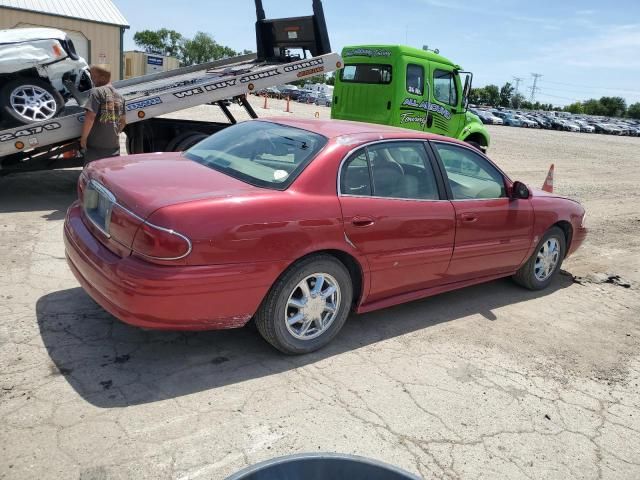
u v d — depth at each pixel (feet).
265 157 12.35
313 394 10.64
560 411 11.08
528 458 9.52
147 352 11.54
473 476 8.92
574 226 18.30
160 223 9.66
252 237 10.36
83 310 13.05
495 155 60.90
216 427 9.36
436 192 13.91
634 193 42.09
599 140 127.24
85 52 71.46
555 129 184.55
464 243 14.48
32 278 14.65
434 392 11.21
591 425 10.73
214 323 10.56
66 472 7.99
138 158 13.39
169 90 22.86
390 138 13.29
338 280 12.01
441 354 12.88
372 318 14.52
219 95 23.86
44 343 11.43
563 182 44.19
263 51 30.76
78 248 11.26
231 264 10.22
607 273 20.76
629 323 16.07
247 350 12.07
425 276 13.94
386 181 12.86
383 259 12.64
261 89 24.90
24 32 22.88
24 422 8.94
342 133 12.85
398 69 33.68
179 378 10.71
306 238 11.07
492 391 11.51
